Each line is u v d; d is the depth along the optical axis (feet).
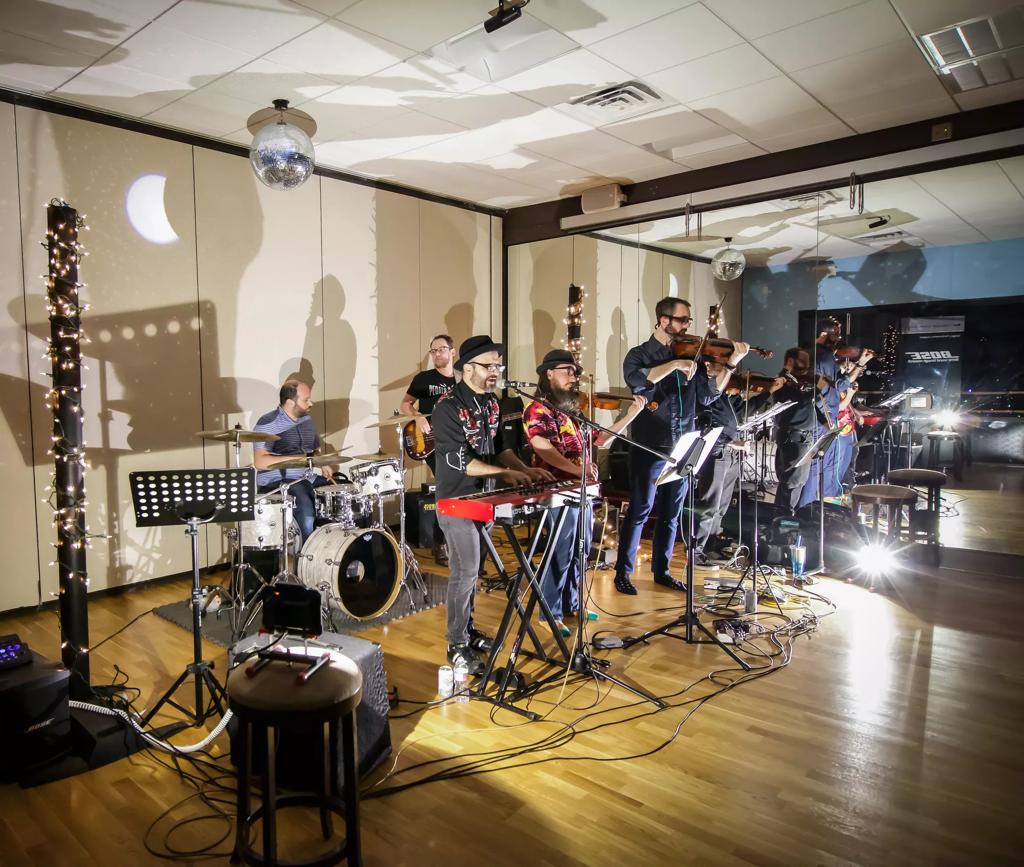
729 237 18.88
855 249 17.10
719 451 15.30
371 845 6.30
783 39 10.53
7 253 12.55
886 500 14.79
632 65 11.34
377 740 7.57
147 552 14.52
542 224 20.90
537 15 9.78
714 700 9.16
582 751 7.92
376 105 13.08
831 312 17.33
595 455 11.78
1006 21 9.98
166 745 7.72
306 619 6.09
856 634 11.51
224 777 7.53
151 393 14.49
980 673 9.98
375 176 18.03
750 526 15.99
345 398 17.94
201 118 13.92
